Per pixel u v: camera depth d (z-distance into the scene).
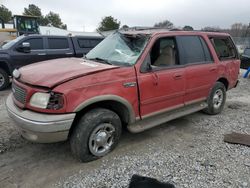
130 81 3.58
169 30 4.44
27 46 8.22
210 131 4.72
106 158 3.62
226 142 4.24
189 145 4.11
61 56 9.05
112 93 3.38
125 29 4.79
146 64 3.80
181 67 4.39
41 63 4.00
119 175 3.23
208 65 4.95
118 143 4.07
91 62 3.86
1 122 4.85
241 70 14.74
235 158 3.70
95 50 4.52
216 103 5.58
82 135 3.29
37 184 3.04
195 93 4.80
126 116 3.77
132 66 3.68
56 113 3.01
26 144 3.98
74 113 3.08
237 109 6.21
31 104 3.11
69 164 3.47
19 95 3.33
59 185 3.03
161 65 4.12
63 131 3.06
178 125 4.99
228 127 4.93
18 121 3.13
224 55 5.60
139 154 3.78
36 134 3.04
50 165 3.44
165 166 3.45
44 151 3.80
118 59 3.93
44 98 3.01
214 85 5.27
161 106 4.16
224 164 3.52
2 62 7.99
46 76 3.21
